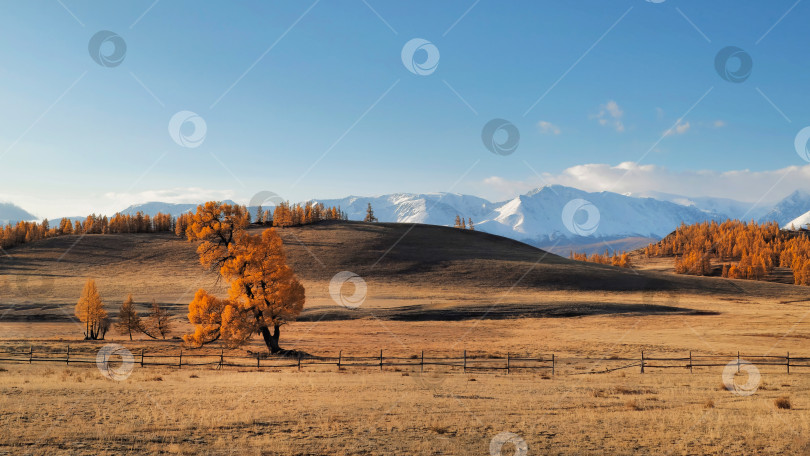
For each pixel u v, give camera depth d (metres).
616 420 16.30
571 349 44.38
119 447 11.99
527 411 17.97
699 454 12.43
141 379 25.17
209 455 11.55
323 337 55.59
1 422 14.02
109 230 184.75
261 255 41.19
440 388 23.47
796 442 13.32
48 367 31.06
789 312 81.81
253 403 18.44
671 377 28.95
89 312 55.09
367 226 187.62
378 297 95.69
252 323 40.25
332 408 17.73
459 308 81.62
